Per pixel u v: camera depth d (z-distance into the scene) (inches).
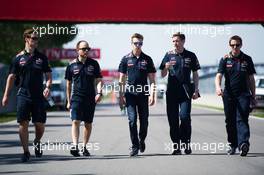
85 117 1032.8
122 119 2416.3
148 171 848.9
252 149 1141.7
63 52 3941.9
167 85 1053.8
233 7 963.3
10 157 1036.5
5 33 4301.2
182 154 1063.6
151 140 1354.6
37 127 998.4
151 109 3740.2
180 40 1038.4
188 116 1045.2
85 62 1019.9
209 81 7691.9
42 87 979.9
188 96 1042.7
